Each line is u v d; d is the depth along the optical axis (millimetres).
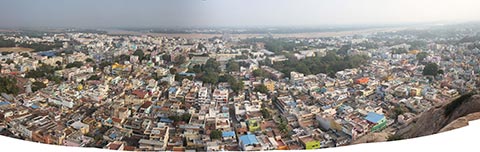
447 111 6730
